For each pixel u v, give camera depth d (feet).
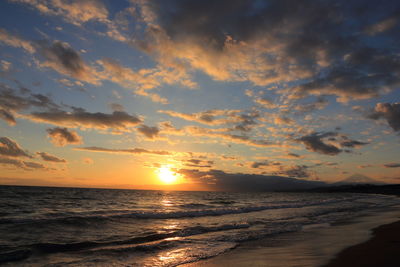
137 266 22.34
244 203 120.98
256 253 26.18
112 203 106.32
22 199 108.06
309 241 31.78
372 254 23.49
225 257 24.80
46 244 29.09
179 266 22.21
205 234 37.81
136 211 67.31
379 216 61.41
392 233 35.47
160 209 79.05
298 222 51.08
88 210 70.74
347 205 104.73
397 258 21.85
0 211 63.98
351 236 34.24
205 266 21.84
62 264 22.72
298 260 22.47
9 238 31.94
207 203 120.98
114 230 39.99
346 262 21.01
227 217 60.18
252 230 41.24
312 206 98.37
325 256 23.47
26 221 42.78
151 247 28.81
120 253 26.35
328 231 39.34
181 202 125.90
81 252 26.78
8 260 23.54
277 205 102.27
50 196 137.80
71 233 36.60
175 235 36.68
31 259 24.11
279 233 38.34
